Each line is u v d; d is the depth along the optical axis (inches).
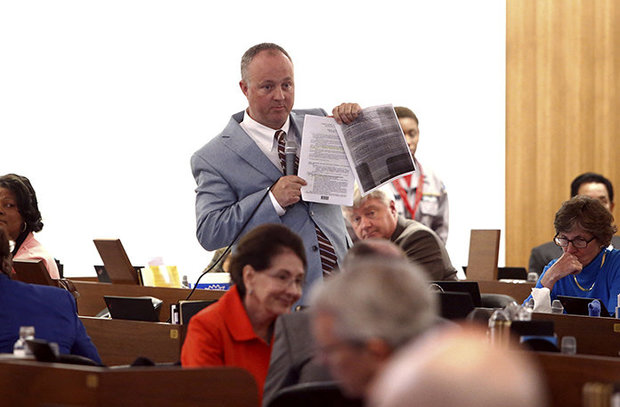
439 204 617.6
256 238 184.4
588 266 302.4
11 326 225.0
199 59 727.7
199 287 379.9
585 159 658.8
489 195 695.1
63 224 705.0
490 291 401.7
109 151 714.8
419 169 616.4
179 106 725.3
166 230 719.7
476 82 700.0
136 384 143.4
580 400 145.5
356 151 275.7
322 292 80.7
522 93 677.9
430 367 61.9
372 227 345.1
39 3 706.8
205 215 271.4
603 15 655.1
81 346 236.7
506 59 685.3
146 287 392.2
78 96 711.7
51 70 706.8
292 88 276.5
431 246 345.7
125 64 718.5
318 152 273.1
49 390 144.3
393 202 352.8
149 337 296.5
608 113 653.3
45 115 705.0
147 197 718.5
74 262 705.6
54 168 705.6
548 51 669.9
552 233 667.4
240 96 728.3
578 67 661.3
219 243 269.7
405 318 77.3
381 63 719.7
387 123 279.3
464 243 698.8
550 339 167.9
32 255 337.1
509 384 60.7
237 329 185.5
